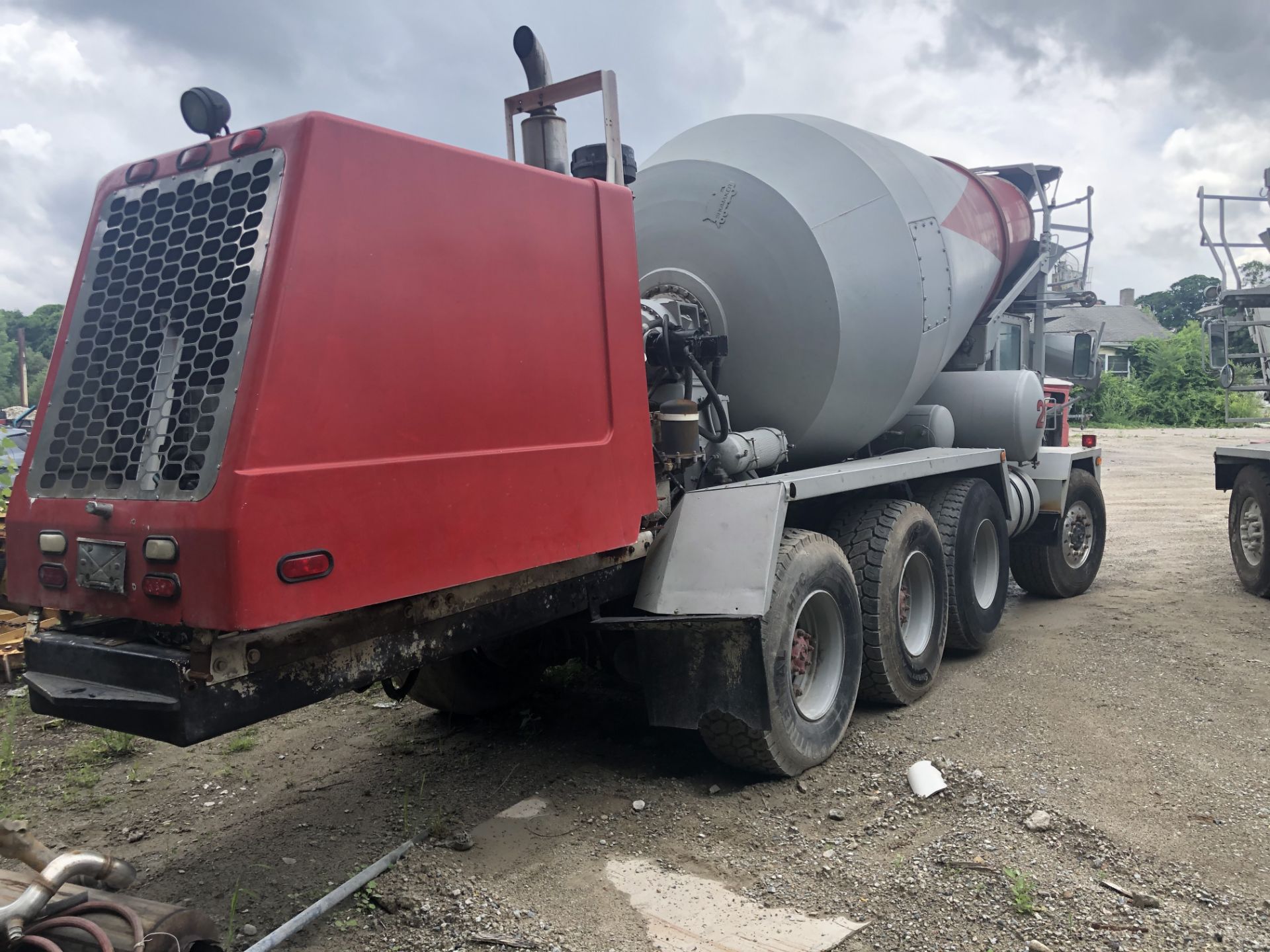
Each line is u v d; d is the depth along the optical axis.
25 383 11.90
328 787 4.23
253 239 2.54
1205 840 3.39
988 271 6.75
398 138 2.79
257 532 2.35
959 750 4.36
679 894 3.17
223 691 2.50
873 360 5.33
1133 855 3.28
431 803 4.01
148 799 4.13
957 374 7.26
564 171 4.27
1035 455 7.36
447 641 3.13
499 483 3.09
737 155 5.39
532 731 4.93
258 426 2.37
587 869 3.37
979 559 6.53
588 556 3.73
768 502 4.07
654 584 4.09
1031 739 4.46
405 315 2.78
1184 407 39.91
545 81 4.29
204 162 2.72
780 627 3.99
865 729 4.79
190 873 3.41
